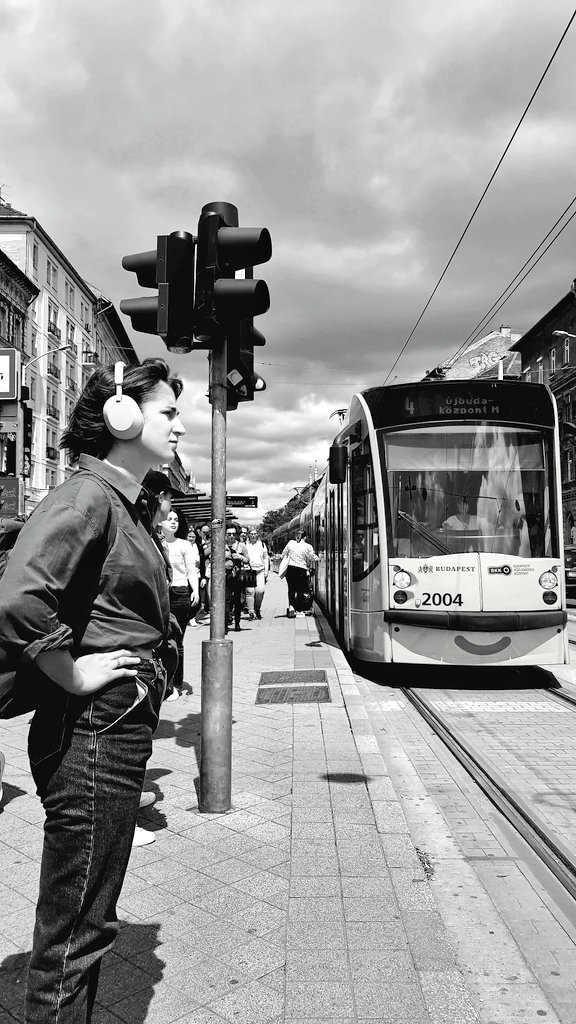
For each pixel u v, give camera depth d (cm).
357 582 948
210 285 418
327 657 1045
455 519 851
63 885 185
